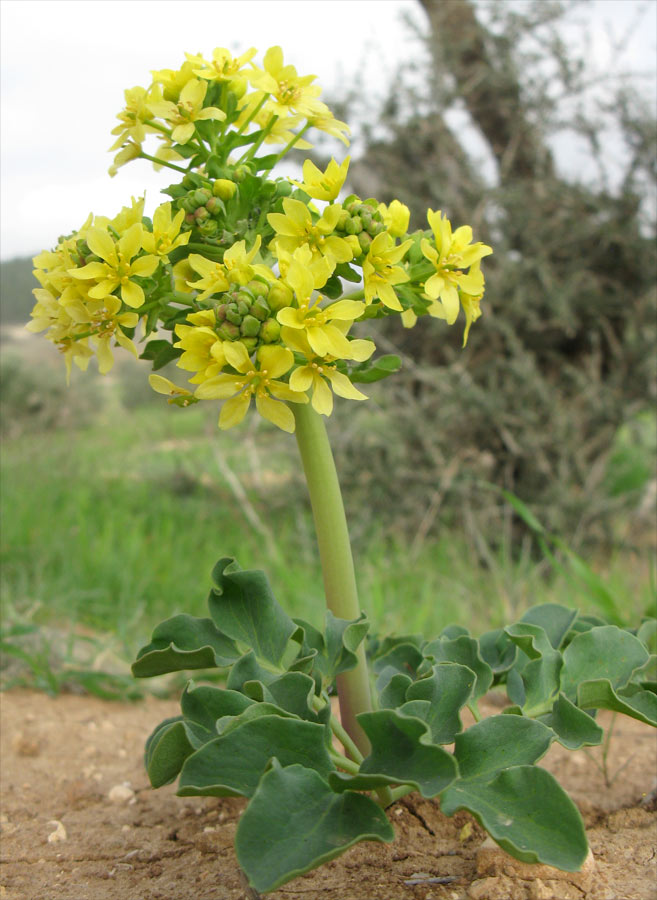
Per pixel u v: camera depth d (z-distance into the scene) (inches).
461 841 7.4
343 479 24.6
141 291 6.3
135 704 12.6
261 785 5.3
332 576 7.2
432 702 6.3
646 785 8.7
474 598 17.8
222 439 36.7
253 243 6.9
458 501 23.3
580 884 6.2
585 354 25.9
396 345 25.6
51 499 24.9
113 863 7.6
